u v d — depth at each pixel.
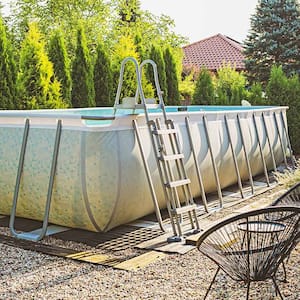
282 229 2.75
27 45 7.93
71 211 4.55
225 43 26.95
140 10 22.42
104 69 9.70
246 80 19.44
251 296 3.09
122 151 4.45
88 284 3.37
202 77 11.52
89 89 9.30
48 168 4.61
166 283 3.37
